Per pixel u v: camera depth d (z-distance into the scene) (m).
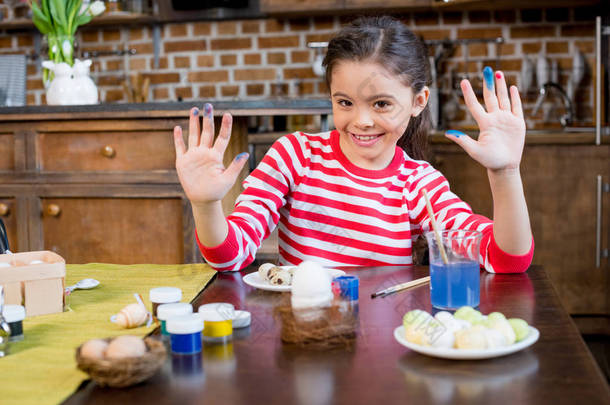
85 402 0.56
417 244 1.32
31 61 3.84
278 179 1.25
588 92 3.29
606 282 2.83
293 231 1.28
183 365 0.64
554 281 2.87
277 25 3.64
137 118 2.02
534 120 3.33
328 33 3.60
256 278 0.98
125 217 2.09
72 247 2.13
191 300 0.89
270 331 0.74
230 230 1.02
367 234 1.24
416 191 1.25
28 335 0.75
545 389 0.56
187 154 0.89
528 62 3.31
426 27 3.47
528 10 3.38
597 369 0.61
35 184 2.11
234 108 1.97
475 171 2.89
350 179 1.25
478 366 0.62
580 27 3.34
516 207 0.93
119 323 0.77
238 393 0.57
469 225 1.10
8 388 0.59
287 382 0.59
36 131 2.09
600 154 2.79
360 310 0.81
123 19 3.59
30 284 0.83
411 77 1.07
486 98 0.88
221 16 3.60
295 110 1.98
